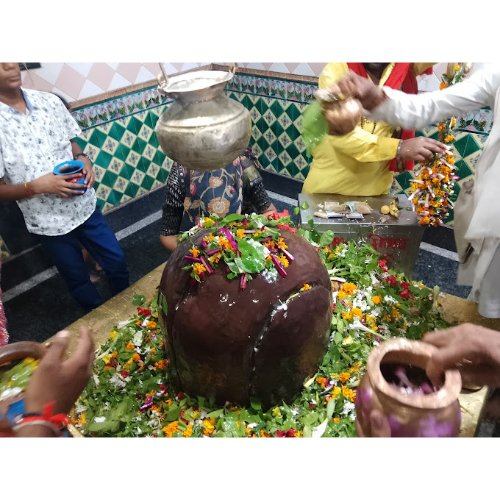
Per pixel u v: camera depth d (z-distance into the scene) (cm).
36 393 65
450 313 162
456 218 176
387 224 200
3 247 264
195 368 120
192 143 80
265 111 339
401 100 125
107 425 125
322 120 95
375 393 63
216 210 179
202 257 117
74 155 217
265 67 315
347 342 144
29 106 183
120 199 330
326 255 182
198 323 113
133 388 140
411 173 282
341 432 119
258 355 113
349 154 194
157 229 337
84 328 77
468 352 61
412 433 60
